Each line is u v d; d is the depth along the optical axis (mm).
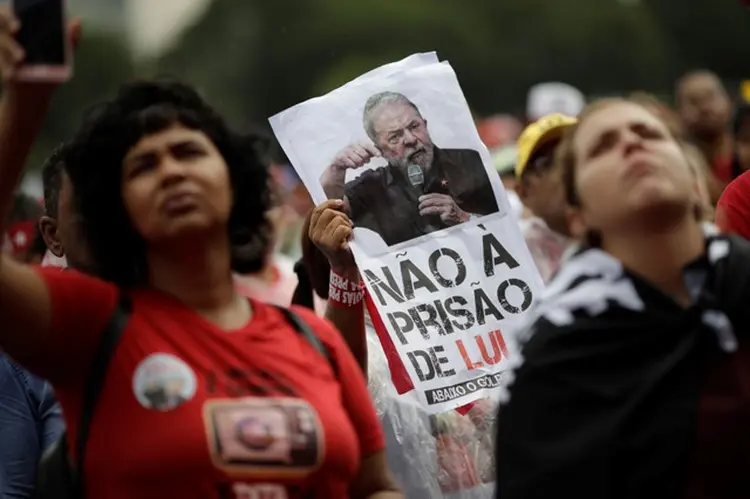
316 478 4766
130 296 4879
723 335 4648
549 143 8188
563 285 4797
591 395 4637
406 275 6246
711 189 7863
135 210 4922
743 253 4758
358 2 69625
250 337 4895
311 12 71312
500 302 6262
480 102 64438
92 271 5062
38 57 4340
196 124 5027
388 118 6328
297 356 4941
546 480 4602
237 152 5102
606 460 4570
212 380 4762
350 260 6219
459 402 6184
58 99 43000
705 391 4617
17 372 6617
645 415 4617
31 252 7512
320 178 6293
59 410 6656
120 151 4961
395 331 6191
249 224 5195
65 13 4359
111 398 4719
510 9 65625
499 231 6305
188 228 4867
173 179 4895
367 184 6293
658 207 4695
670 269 4773
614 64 60500
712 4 50188
